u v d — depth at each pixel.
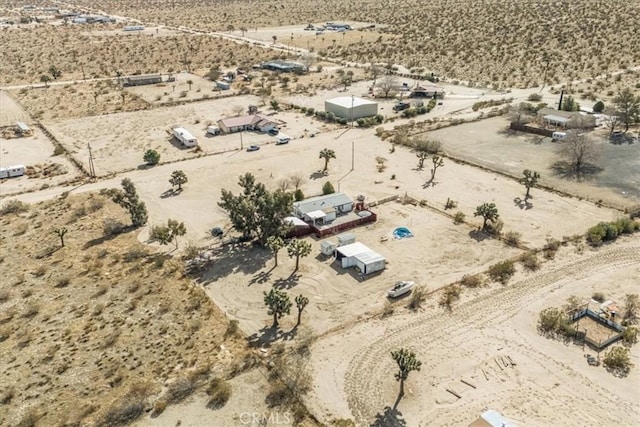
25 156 98.38
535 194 79.56
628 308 53.34
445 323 52.31
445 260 63.16
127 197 72.12
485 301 55.53
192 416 41.91
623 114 103.62
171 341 50.31
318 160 94.50
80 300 56.72
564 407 42.41
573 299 54.50
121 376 45.91
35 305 55.47
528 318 52.78
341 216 73.06
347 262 61.69
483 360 47.47
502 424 39.34
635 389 44.03
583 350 48.59
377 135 106.88
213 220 73.50
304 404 43.12
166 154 98.56
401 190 82.12
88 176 88.94
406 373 43.47
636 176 84.12
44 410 42.44
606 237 66.56
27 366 47.31
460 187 82.69
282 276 60.56
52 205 79.00
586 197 77.75
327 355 48.34
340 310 54.56
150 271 61.69
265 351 48.75
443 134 106.56
